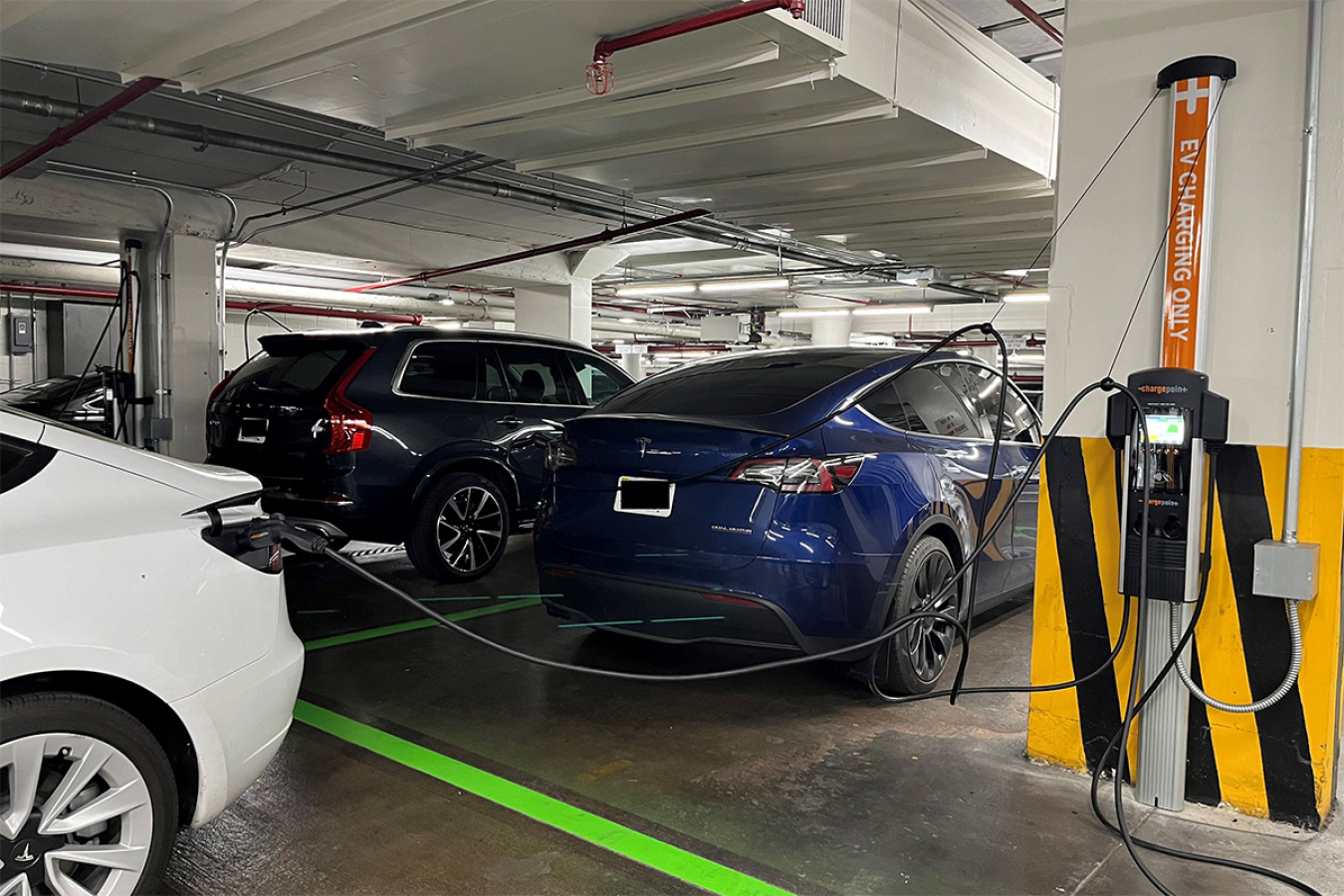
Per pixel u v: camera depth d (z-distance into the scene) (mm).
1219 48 2717
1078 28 2957
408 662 4141
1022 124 5938
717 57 4141
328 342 5621
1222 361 2742
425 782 2908
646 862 2432
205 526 2178
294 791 2822
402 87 4719
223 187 9703
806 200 7047
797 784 2934
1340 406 2574
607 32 3977
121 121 6312
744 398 3693
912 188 6566
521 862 2424
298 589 5535
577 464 3750
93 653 1910
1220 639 2766
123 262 9406
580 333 14336
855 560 3320
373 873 2359
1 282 15664
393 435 5395
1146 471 2590
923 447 3842
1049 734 3105
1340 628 2707
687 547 3385
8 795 1861
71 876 1989
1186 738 2795
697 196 6957
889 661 3582
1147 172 2869
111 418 9141
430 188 9797
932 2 4918
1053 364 3061
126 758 1977
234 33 4070
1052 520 3072
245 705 2203
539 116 5109
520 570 6242
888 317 23094
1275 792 2721
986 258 10641
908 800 2824
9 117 7180
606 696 3723
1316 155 2564
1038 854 2512
